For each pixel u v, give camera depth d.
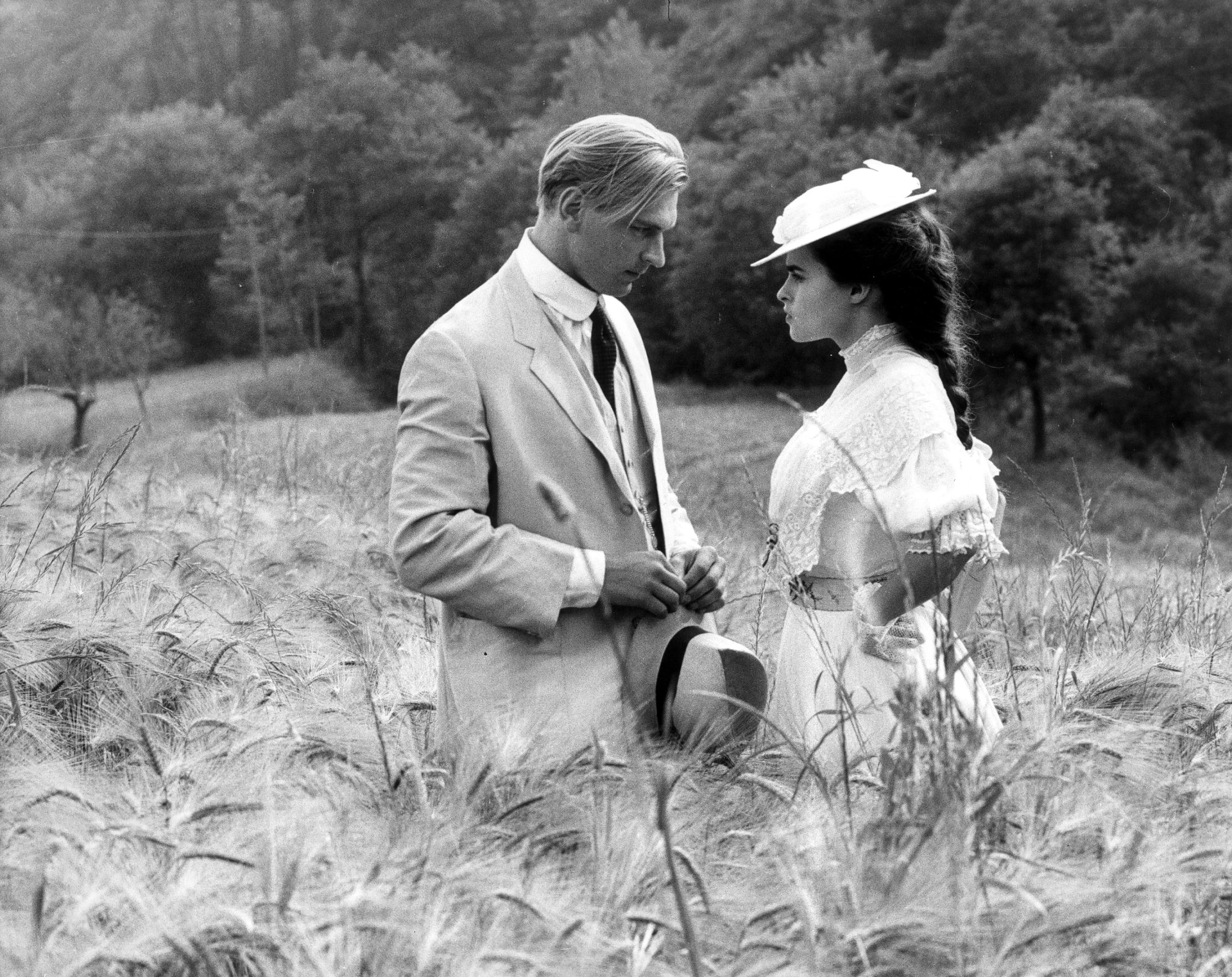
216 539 4.36
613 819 1.89
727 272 55.72
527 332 2.53
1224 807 2.04
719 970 1.60
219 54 116.06
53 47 134.25
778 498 2.76
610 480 2.57
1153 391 44.69
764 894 1.78
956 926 1.59
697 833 1.95
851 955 1.57
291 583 4.10
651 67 72.25
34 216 82.94
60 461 5.62
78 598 3.16
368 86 85.56
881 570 2.60
